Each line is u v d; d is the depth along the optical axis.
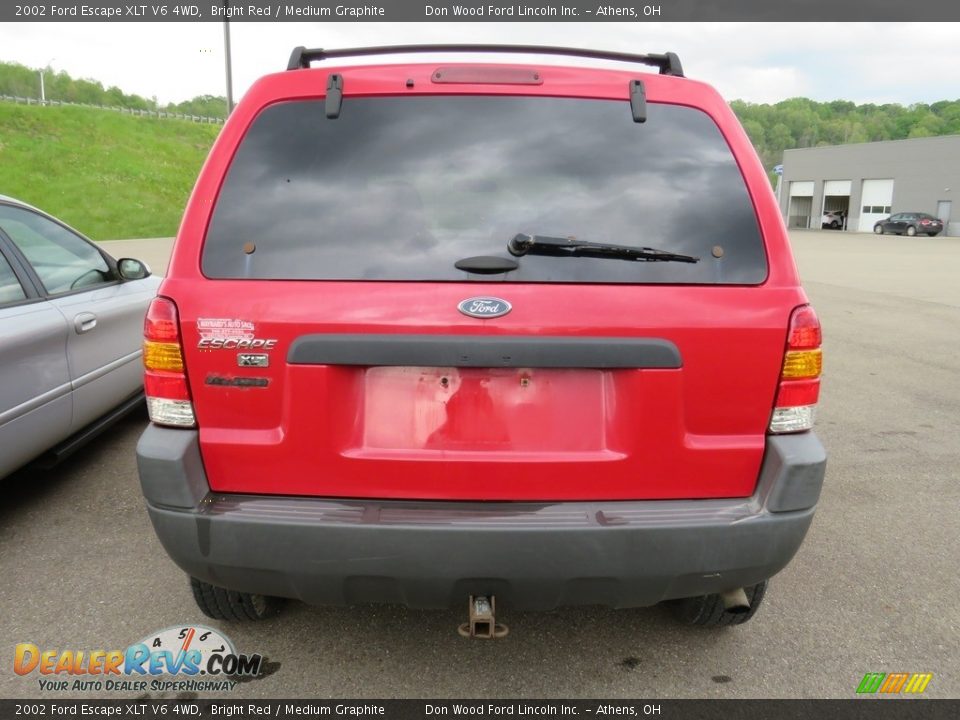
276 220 2.05
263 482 2.05
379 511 1.99
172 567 3.17
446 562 1.94
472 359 1.96
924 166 45.25
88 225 42.94
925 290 14.14
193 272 2.03
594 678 2.48
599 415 2.04
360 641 2.66
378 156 2.11
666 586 2.02
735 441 2.05
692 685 2.45
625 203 2.08
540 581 1.97
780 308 2.03
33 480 4.16
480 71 2.17
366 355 1.96
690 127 2.19
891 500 4.09
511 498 2.04
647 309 1.99
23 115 58.62
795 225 55.56
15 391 3.37
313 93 2.16
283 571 1.98
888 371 7.33
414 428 2.03
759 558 2.02
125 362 4.50
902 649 2.67
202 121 83.75
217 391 2.02
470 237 2.03
